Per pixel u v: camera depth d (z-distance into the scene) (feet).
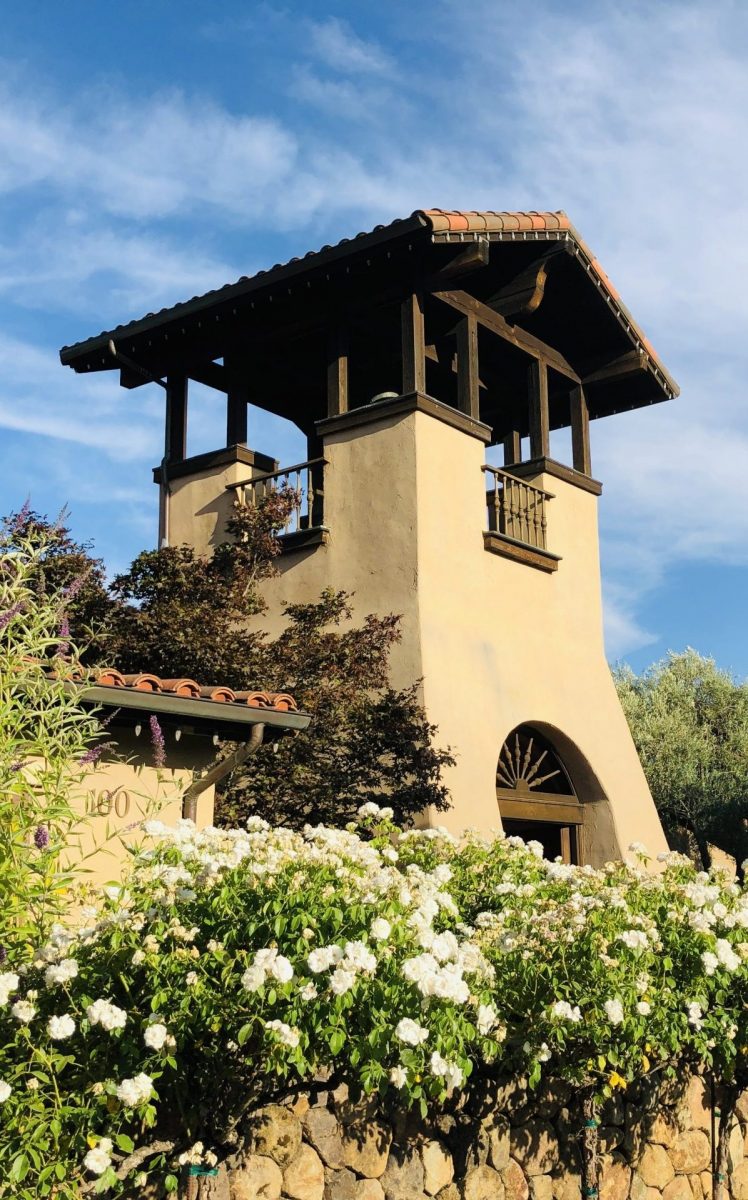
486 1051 18.74
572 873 24.44
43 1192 15.56
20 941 17.19
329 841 20.70
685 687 94.89
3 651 18.67
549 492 49.47
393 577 41.86
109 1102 15.93
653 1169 26.50
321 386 52.75
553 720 46.65
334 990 16.01
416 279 43.11
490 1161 23.00
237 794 37.04
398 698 38.50
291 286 44.04
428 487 42.37
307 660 38.78
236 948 17.13
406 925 17.83
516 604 46.26
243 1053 17.01
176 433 49.06
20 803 17.61
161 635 38.83
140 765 28.09
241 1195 18.78
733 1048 22.72
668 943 22.26
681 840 88.02
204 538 47.14
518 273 47.24
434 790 37.14
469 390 45.39
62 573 40.32
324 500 44.42
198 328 47.29
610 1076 21.90
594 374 53.01
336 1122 20.54
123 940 16.83
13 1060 15.98
